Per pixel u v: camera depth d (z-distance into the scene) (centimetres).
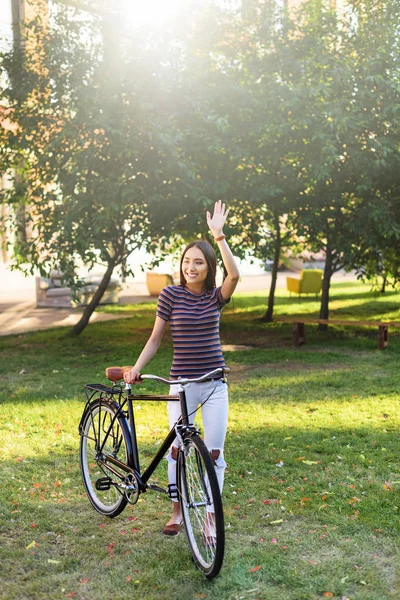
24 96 1054
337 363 954
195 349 372
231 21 1164
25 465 515
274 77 1101
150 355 383
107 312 1600
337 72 1055
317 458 532
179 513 394
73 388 793
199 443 344
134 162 1014
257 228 1198
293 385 805
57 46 1002
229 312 1590
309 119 1048
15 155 1132
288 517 418
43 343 1151
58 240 1043
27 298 1858
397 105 1033
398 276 1320
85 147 1018
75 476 491
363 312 1573
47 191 1102
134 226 1093
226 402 379
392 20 1127
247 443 573
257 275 2719
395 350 1051
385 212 1082
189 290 383
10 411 683
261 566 352
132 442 390
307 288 1875
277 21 1175
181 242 1329
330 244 1220
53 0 1046
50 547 379
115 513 407
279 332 1279
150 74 1014
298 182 1109
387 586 334
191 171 974
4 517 418
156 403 713
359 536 388
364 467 509
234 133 1084
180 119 1048
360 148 1101
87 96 966
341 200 1140
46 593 331
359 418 652
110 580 342
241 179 1095
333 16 1172
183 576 346
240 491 462
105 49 1016
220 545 328
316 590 330
